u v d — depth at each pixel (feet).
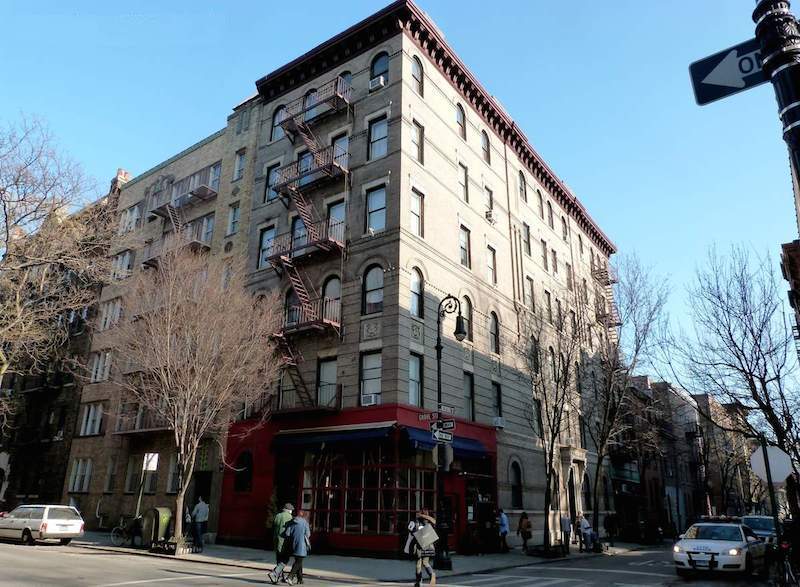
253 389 71.00
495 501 84.17
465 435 80.28
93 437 107.65
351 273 78.95
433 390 75.77
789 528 53.47
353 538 66.90
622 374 97.81
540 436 96.02
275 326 77.20
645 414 123.65
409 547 43.29
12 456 121.29
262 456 79.25
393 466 66.08
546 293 116.57
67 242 72.28
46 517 70.49
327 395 75.66
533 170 123.44
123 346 74.08
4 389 128.98
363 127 85.25
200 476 87.71
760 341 63.00
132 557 59.16
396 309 72.38
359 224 80.59
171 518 69.15
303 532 43.62
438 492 57.93
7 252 68.59
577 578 51.78
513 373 97.19
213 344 66.85
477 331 89.66
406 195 78.79
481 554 74.74
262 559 60.03
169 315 67.05
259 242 94.12
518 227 110.32
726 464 168.55
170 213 107.76
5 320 73.26
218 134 112.27
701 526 58.13
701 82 16.71
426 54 90.53
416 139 84.38
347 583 44.78
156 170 123.54
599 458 90.22
